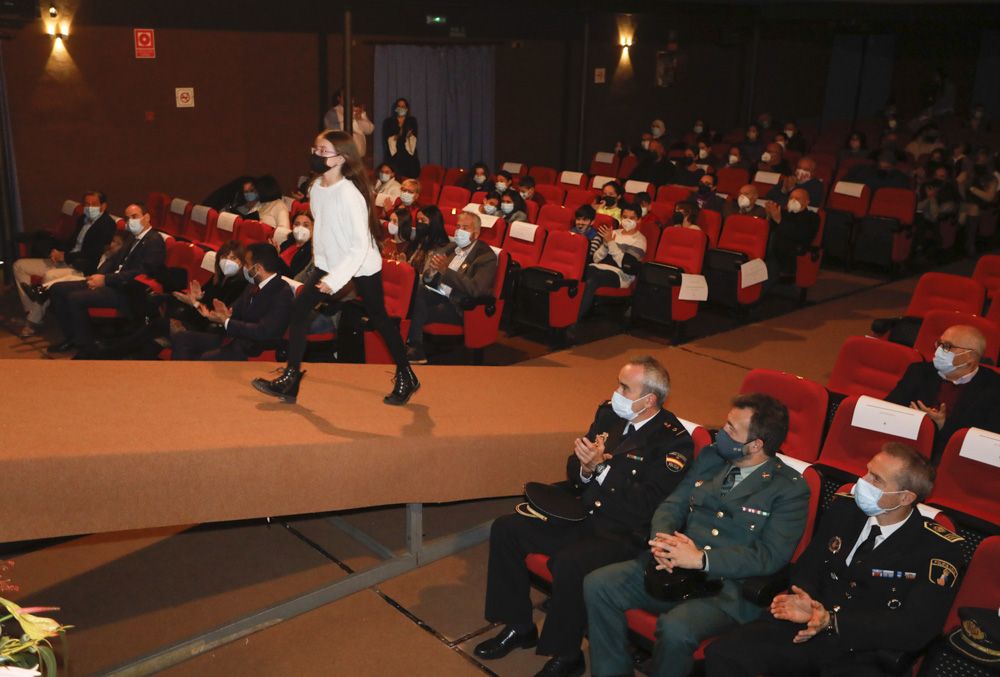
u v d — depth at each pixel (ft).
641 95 53.16
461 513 15.62
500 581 11.65
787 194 31.32
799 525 10.23
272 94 38.75
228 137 37.93
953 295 19.99
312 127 40.32
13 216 32.81
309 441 11.44
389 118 41.65
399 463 12.03
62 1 32.55
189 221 28.73
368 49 41.01
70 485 10.28
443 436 12.26
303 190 34.76
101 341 22.57
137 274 21.71
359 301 19.21
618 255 24.72
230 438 11.22
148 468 10.58
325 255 11.43
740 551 10.05
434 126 43.96
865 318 27.04
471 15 44.06
